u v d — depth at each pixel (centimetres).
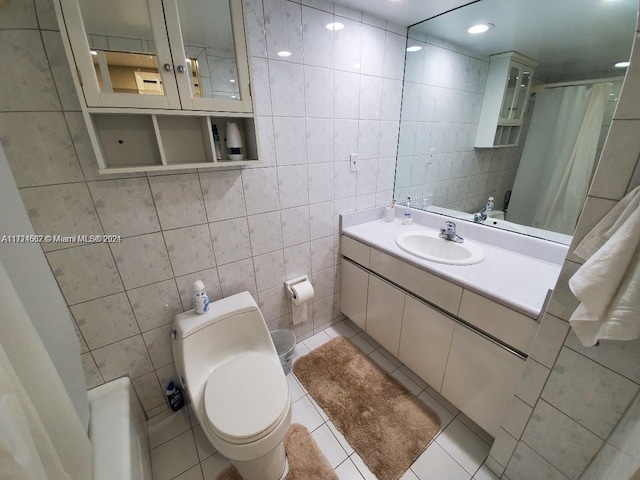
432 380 147
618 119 64
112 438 99
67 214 100
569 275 79
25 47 83
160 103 93
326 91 149
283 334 178
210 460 126
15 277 72
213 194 130
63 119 93
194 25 95
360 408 147
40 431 56
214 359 129
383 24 159
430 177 187
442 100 168
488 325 112
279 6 122
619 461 63
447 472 120
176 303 133
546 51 123
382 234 175
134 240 116
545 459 99
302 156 152
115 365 126
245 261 150
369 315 181
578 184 122
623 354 73
